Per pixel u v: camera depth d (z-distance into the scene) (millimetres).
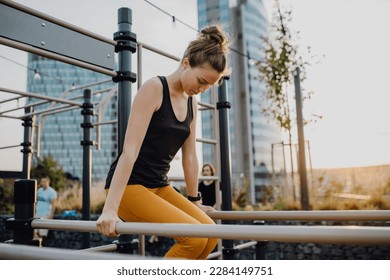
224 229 907
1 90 3422
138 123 1222
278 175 7738
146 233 992
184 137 1414
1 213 9078
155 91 1264
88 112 4328
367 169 6816
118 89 1984
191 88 1324
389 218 1229
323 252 4418
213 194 4242
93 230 1107
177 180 2188
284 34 7281
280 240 848
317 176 7227
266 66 7516
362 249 4191
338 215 1305
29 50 1573
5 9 1517
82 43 1837
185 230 943
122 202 1298
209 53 1265
